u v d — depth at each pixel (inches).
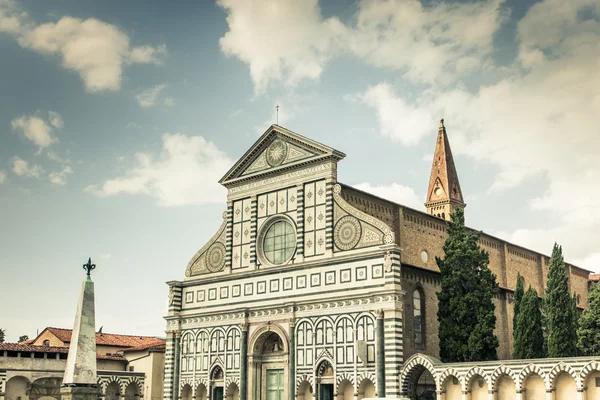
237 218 3134.8
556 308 2723.9
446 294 2603.3
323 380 2647.6
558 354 2669.8
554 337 2694.4
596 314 2728.8
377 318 2503.7
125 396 3437.5
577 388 2133.4
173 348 3206.2
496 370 2285.9
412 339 2669.8
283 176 2977.4
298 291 2790.4
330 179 2795.3
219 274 3122.5
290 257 2886.3
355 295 2593.5
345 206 2726.4
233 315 3004.4
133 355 3607.3
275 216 2967.5
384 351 2471.7
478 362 2320.4
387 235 2566.4
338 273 2677.2
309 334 2714.1
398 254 2544.3
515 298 2923.2
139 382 3481.8
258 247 3009.4
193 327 3166.8
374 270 2568.9
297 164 2910.9
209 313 3102.9
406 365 2437.3
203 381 3061.0
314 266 2755.9
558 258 2773.1
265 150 3073.3
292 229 2908.5
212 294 3127.5
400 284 2516.0
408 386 2442.2
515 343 2714.1
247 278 2997.0
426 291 2792.8
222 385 2989.7
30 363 3225.9
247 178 3110.2
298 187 2901.1
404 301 2669.8
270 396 2847.0
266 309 2878.9
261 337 2898.6
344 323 2618.1
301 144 2923.2
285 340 2785.4
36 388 3238.2
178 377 3164.4
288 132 2960.1
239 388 2896.2
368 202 2901.1
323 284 2711.6
